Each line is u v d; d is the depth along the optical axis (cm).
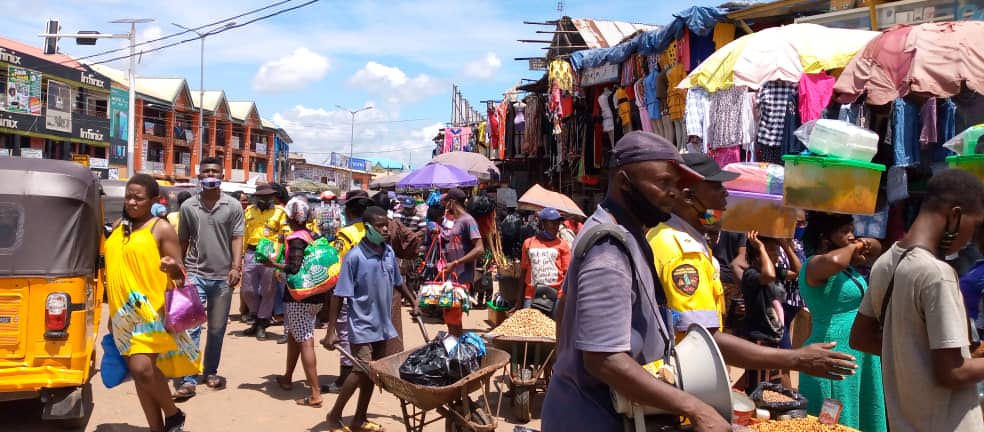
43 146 3697
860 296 411
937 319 289
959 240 307
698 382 227
